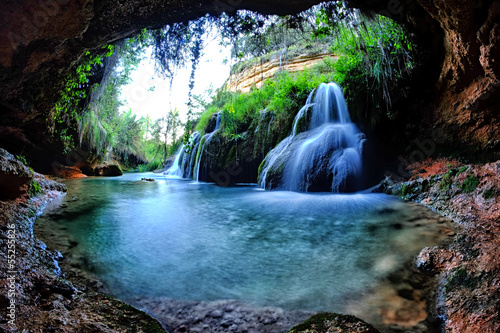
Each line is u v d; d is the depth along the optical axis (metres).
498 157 5.47
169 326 2.05
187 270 2.96
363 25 6.61
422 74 6.96
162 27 5.80
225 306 2.28
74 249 3.44
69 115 9.65
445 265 2.71
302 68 13.27
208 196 7.80
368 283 2.60
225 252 3.47
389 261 3.03
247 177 10.77
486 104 5.64
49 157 11.09
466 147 6.11
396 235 3.83
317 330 1.82
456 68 5.92
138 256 3.32
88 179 12.36
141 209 6.03
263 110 10.98
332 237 3.93
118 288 2.56
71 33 4.72
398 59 7.09
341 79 8.83
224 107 12.73
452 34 5.20
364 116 8.45
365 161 7.46
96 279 2.70
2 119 7.24
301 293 2.47
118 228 4.51
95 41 5.42
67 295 2.26
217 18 5.81
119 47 7.96
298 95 10.14
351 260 3.12
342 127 8.12
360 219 4.76
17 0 3.84
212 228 4.55
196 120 15.70
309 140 8.45
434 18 5.22
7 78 5.44
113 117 16.33
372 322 2.06
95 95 10.42
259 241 3.87
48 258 2.96
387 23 6.59
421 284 2.54
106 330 1.82
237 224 4.80
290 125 9.98
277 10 5.48
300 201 6.36
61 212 5.27
